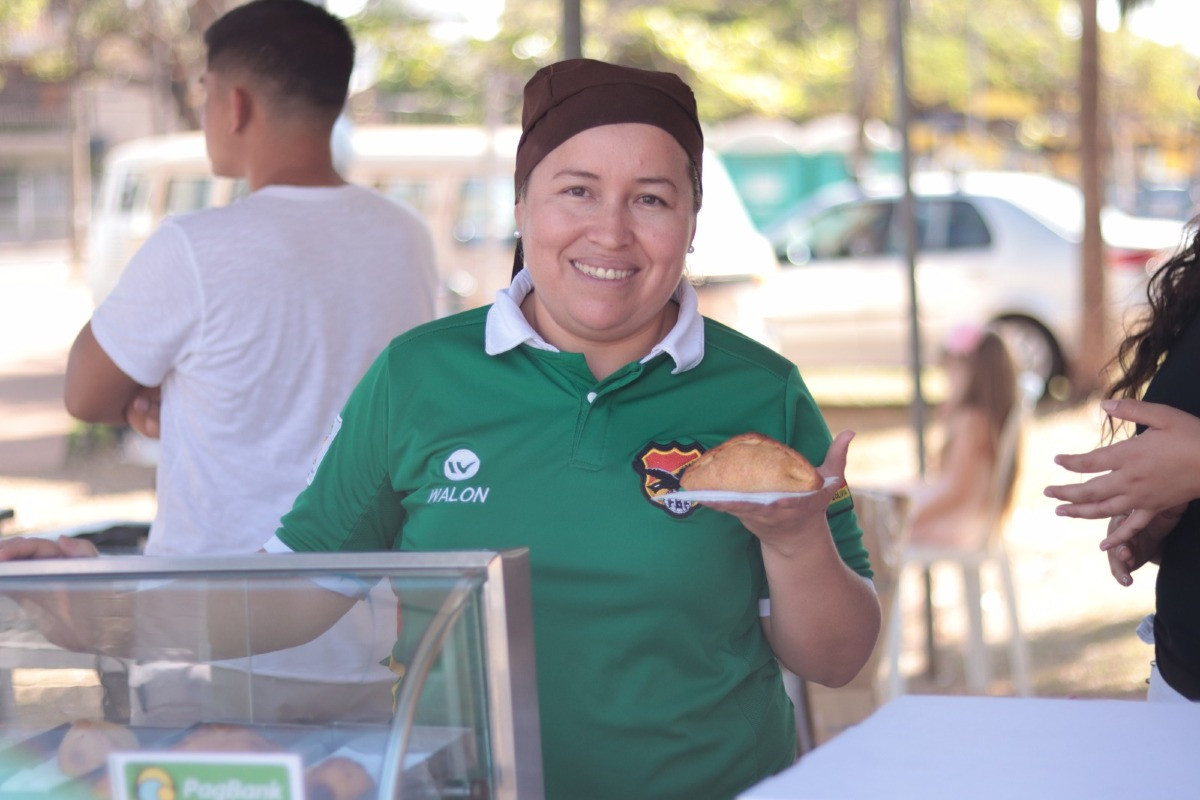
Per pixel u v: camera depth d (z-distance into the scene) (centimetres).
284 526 177
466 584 120
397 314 243
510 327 165
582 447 161
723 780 163
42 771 126
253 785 117
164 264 223
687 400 165
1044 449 957
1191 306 193
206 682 131
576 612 159
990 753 113
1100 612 607
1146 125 4119
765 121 2209
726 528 160
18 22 2331
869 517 327
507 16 2273
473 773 119
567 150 160
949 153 3170
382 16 2288
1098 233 1092
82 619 133
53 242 3725
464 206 1043
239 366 225
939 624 602
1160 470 169
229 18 239
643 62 2409
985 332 461
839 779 109
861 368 1159
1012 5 3634
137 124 3625
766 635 171
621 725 159
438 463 165
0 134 3606
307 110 239
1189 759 111
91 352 227
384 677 125
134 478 943
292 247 230
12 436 1107
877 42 2500
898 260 1144
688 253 171
